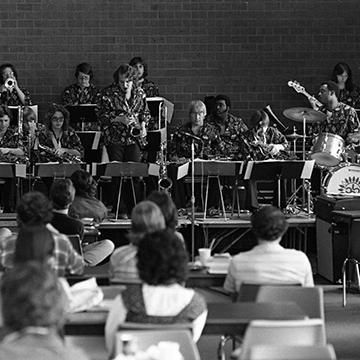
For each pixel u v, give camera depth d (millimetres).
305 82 22531
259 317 7246
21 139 18766
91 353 7832
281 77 22531
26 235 6980
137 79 18688
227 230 17438
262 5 22531
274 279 8711
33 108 20344
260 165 16875
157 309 6879
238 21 22578
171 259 6832
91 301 7727
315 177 19641
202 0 22484
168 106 20047
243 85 22594
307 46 22562
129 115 17547
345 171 17531
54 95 22375
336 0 22562
